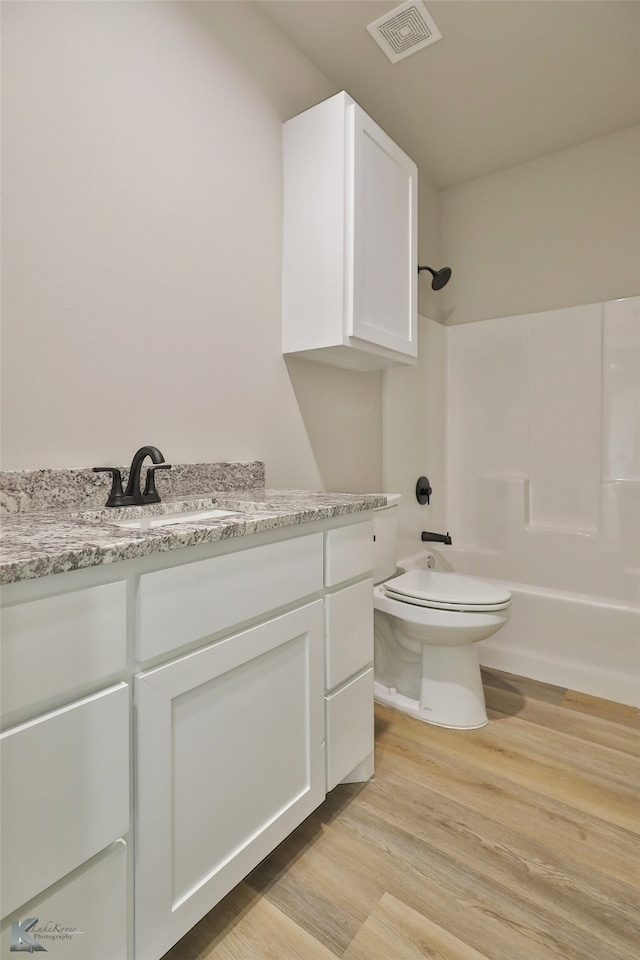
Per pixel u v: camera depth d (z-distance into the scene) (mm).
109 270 1225
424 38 1804
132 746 772
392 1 1646
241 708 972
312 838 1224
